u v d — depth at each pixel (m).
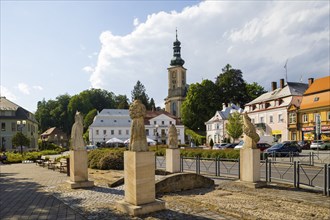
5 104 63.12
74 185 12.45
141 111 8.27
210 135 76.94
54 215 8.13
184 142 82.62
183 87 114.62
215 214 7.73
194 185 11.88
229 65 90.00
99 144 75.50
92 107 112.69
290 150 31.23
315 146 39.97
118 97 135.00
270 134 57.38
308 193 10.45
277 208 8.26
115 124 83.56
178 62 114.75
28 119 63.84
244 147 12.27
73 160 12.70
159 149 37.75
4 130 60.84
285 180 12.61
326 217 7.37
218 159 16.25
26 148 61.62
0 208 9.14
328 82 48.16
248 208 8.31
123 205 8.12
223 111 74.62
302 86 57.12
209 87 84.06
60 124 116.69
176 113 109.94
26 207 9.18
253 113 62.78
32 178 16.75
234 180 13.95
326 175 10.00
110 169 20.70
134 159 7.95
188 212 7.96
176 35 116.38
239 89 86.62
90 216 7.81
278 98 55.75
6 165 28.78
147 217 7.55
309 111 49.09
